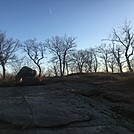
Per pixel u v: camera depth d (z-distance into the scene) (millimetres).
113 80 29312
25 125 10125
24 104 14562
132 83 22234
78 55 87125
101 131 9625
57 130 9758
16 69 63781
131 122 10977
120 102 14977
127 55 62062
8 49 65812
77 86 25312
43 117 11375
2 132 9430
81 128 10008
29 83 29688
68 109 13117
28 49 71688
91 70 90062
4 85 28984
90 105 14367
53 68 77938
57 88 24000
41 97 17672
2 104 14648
